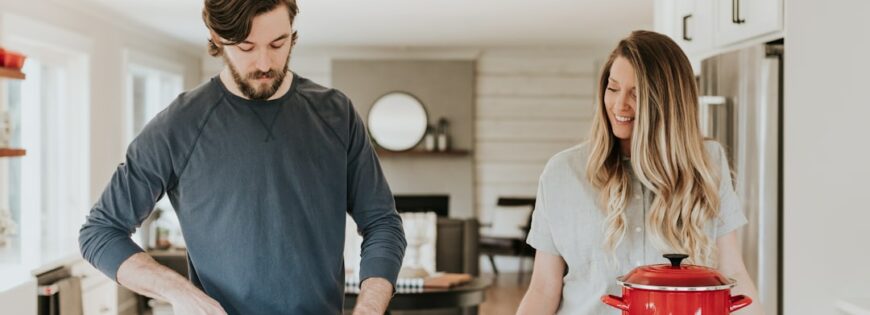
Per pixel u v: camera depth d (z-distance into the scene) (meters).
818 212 3.04
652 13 7.12
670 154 1.93
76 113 6.41
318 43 9.38
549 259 2.13
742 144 3.25
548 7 6.84
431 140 10.08
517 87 10.30
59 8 6.00
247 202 1.93
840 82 3.02
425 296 4.34
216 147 1.94
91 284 4.64
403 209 7.95
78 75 6.41
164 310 5.14
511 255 9.41
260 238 1.93
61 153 6.38
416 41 9.19
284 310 1.96
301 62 10.23
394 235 2.09
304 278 1.97
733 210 2.04
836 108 3.03
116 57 7.09
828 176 3.03
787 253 3.04
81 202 6.44
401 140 10.13
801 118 3.03
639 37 1.98
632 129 1.99
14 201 5.76
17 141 5.75
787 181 3.04
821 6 3.01
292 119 1.99
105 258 1.90
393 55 10.09
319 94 2.07
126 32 7.35
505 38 8.91
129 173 1.94
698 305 1.54
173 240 7.08
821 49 3.02
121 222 1.95
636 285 1.57
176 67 8.80
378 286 1.97
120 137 7.17
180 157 1.94
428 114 10.13
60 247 4.71
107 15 6.79
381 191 2.14
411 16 7.34
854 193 3.03
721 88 3.46
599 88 2.04
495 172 10.38
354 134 2.11
